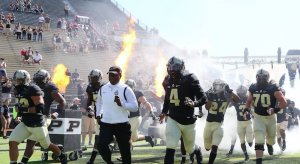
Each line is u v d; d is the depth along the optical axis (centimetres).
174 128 604
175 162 842
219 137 759
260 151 737
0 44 2744
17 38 2883
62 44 3005
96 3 4572
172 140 601
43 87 716
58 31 3247
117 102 598
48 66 2739
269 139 774
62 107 729
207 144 786
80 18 3731
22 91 623
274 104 744
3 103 1385
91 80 779
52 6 4053
